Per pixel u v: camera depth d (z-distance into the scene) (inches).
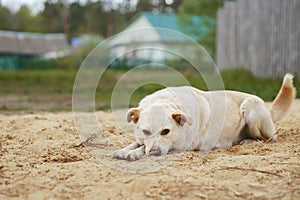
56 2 1053.8
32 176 103.3
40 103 227.3
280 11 251.3
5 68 736.3
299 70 232.7
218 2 460.4
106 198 96.0
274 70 259.8
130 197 96.2
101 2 1016.9
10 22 999.6
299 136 130.2
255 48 289.3
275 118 131.3
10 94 290.2
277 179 101.1
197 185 99.0
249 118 126.6
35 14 1067.9
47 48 827.4
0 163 109.5
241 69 310.0
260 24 279.6
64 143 124.0
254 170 104.3
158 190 97.7
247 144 124.5
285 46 246.5
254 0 290.5
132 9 1081.4
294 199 95.3
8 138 129.0
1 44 788.0
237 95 128.3
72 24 1034.1
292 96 131.6
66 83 403.5
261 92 209.0
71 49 712.4
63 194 97.3
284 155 111.7
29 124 144.2
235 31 335.0
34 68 716.0
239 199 95.4
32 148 120.2
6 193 97.7
